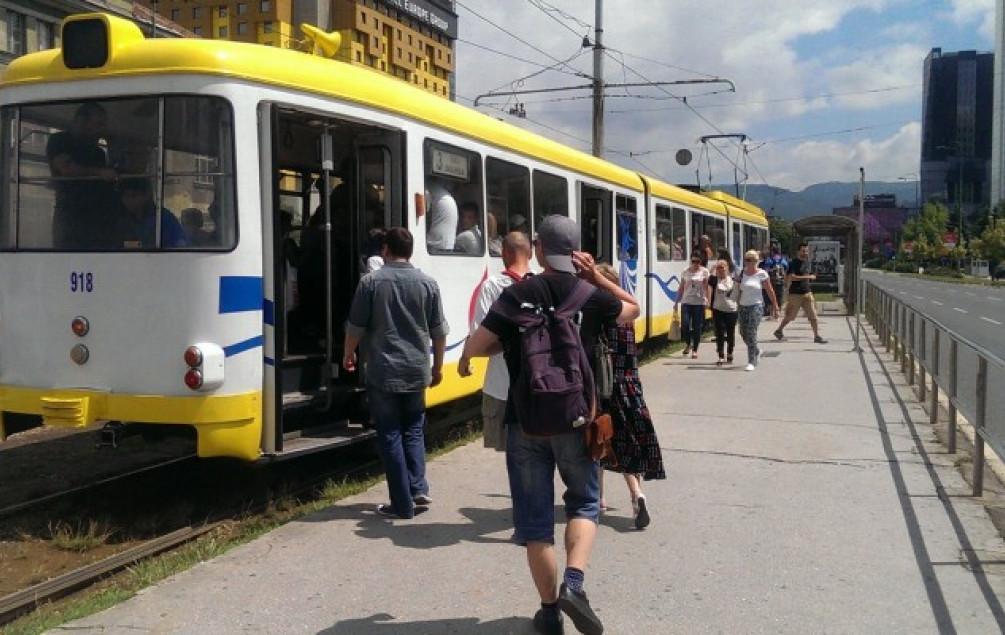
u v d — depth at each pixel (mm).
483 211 9422
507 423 4250
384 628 4449
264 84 6418
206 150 6230
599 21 23156
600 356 4320
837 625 4504
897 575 5172
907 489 6969
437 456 8203
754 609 4703
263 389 6398
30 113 6617
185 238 6238
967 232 113875
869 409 10391
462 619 4562
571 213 12039
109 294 6344
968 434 8898
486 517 6281
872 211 156125
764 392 11664
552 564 4184
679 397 11281
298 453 6512
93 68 6402
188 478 7676
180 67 6219
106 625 4453
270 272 6383
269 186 6379
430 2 82938
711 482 7207
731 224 24094
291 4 70812
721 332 14398
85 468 8070
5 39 27125
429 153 8266
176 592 4887
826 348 17047
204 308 6180
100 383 6375
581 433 4137
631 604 4770
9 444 8977
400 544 5695
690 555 5523
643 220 15594
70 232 6488
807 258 18000
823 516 6297
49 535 6273
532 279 4277
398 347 6102
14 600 4938
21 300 6598
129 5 30047
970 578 5121
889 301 16266
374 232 7418
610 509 6496
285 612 4629
